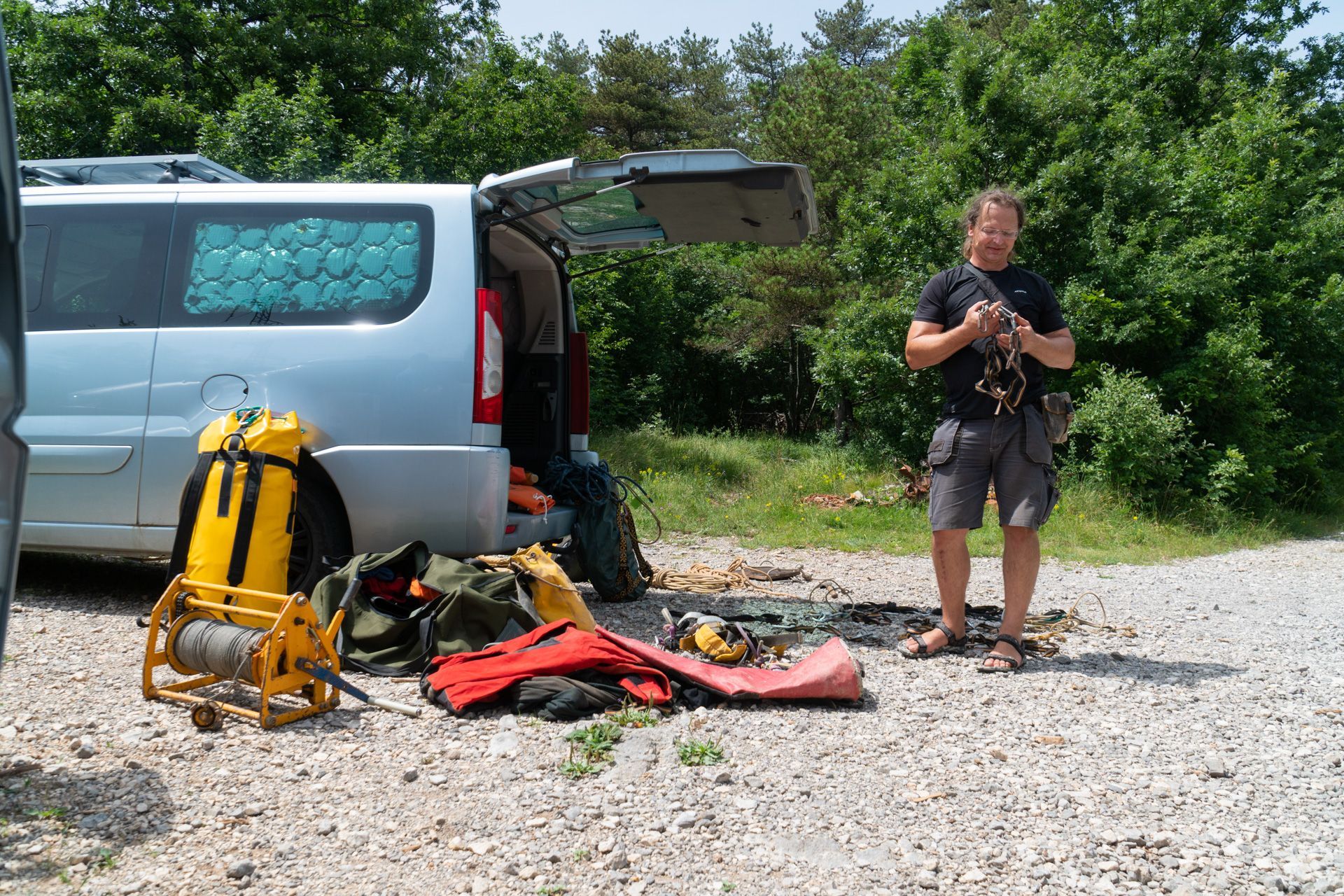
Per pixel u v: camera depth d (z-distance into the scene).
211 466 4.05
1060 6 20.14
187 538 4.02
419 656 3.89
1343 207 16.06
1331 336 14.77
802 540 8.96
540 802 2.70
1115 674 4.26
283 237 4.72
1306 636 5.37
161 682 3.63
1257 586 7.42
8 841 2.34
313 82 14.92
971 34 16.03
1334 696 4.04
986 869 2.40
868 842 2.52
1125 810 2.78
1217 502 11.59
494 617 3.98
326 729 3.23
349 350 4.53
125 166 5.32
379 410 4.48
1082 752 3.23
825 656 3.77
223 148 13.14
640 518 9.55
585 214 5.32
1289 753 3.30
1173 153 15.53
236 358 4.59
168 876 2.24
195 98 16.23
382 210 4.67
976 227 4.41
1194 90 19.14
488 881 2.28
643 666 3.65
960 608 4.50
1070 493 11.05
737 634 4.19
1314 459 13.62
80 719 3.18
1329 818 2.77
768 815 2.66
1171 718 3.65
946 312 4.43
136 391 4.67
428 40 19.81
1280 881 2.36
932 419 14.33
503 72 18.56
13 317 1.37
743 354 23.94
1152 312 12.65
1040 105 14.27
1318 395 15.11
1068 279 13.25
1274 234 15.59
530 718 3.37
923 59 18.50
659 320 22.45
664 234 5.65
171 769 2.83
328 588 4.06
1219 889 2.33
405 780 2.83
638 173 4.43
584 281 17.78
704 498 10.70
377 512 4.45
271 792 2.72
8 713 3.20
